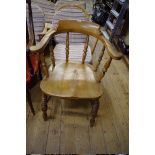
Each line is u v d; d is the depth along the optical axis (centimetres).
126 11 237
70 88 114
